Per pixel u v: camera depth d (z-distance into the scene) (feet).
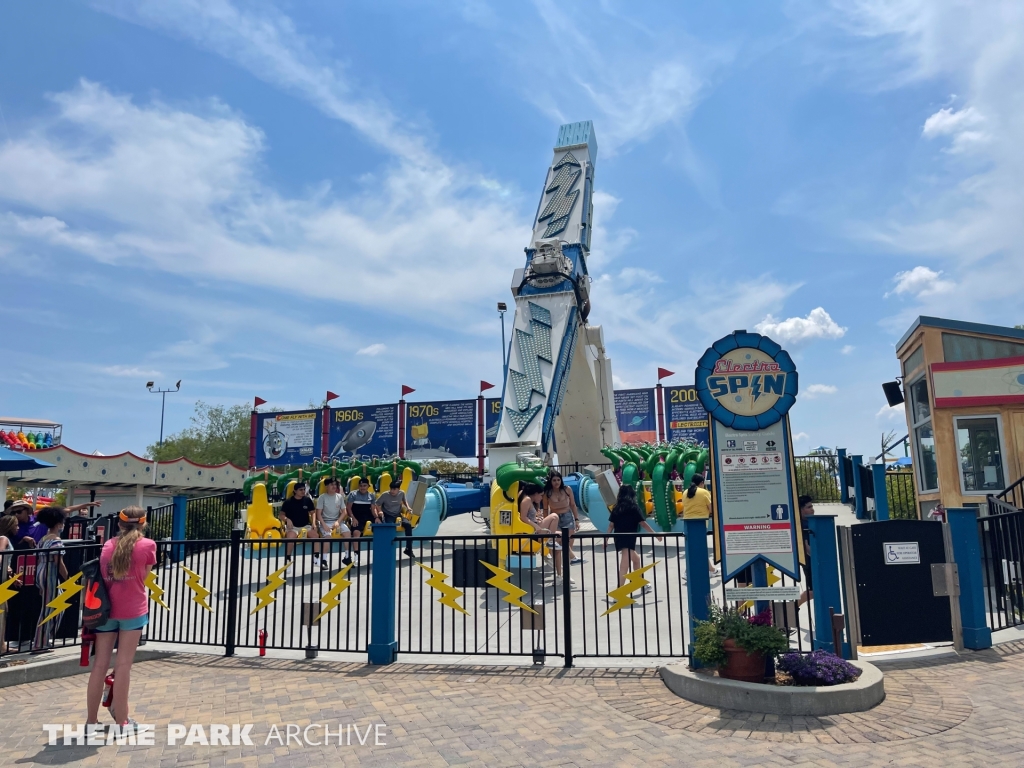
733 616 21.21
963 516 25.80
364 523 50.67
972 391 46.32
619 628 26.84
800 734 17.48
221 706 21.33
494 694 21.77
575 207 109.29
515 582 39.55
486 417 172.76
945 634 25.13
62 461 73.51
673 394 182.80
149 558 19.88
